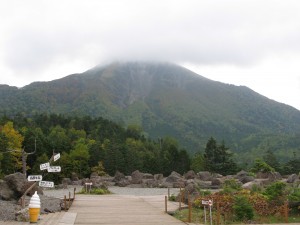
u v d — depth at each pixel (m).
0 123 130.25
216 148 113.25
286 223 20.97
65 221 20.11
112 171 104.75
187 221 20.92
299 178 61.56
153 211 25.31
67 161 95.62
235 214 22.44
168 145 163.50
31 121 167.12
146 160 119.88
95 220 20.94
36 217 18.81
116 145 117.25
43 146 106.81
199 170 115.62
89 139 141.25
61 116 191.62
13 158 82.25
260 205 23.80
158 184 70.94
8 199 27.36
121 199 35.25
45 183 23.30
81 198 36.50
